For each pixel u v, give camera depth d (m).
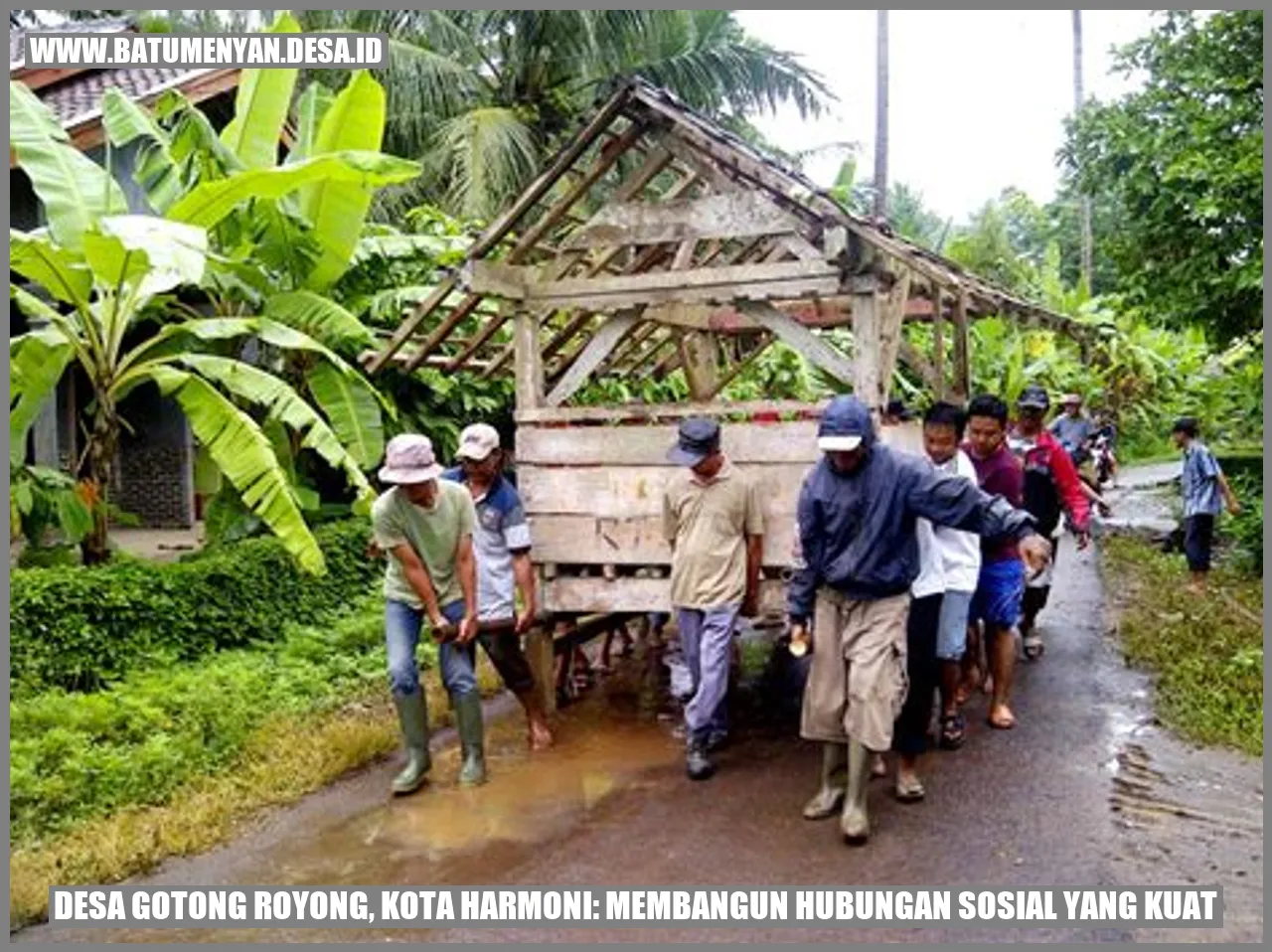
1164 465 20.03
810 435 5.46
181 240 6.30
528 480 6.09
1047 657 7.08
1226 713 5.73
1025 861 4.19
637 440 5.86
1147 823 4.51
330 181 8.22
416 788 5.13
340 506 9.78
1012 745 5.45
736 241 7.21
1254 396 11.17
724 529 5.25
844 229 5.25
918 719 4.73
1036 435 6.52
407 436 5.00
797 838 4.48
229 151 8.09
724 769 5.33
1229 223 9.16
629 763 5.45
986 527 4.31
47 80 10.87
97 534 7.74
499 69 18.20
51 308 7.35
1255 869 4.10
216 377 7.43
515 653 5.58
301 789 5.16
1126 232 10.24
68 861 4.34
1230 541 11.30
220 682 6.31
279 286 8.69
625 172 15.27
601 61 18.12
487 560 5.49
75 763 4.95
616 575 6.01
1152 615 7.95
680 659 7.46
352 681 6.73
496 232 5.78
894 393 12.32
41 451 10.23
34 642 6.25
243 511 8.70
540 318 6.20
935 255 6.91
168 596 6.96
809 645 4.62
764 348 8.94
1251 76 9.12
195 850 4.55
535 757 5.58
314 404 9.29
